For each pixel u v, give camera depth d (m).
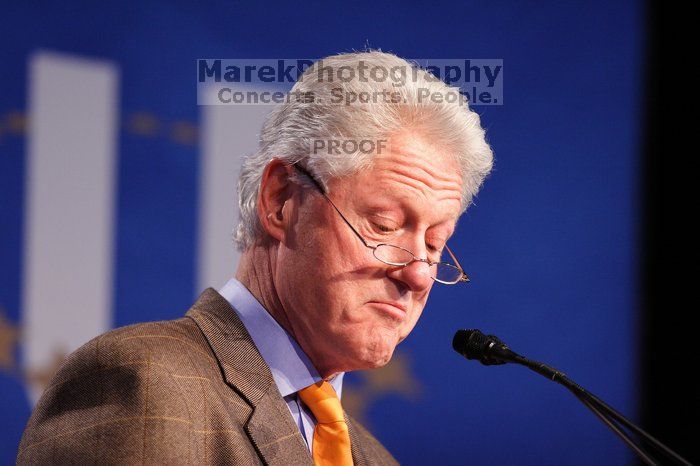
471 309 11.00
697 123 12.06
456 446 10.80
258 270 5.14
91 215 9.34
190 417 4.25
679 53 12.07
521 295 11.25
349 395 10.43
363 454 5.71
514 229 11.28
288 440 4.67
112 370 4.28
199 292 9.73
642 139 11.95
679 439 11.83
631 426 4.43
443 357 10.82
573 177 11.61
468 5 11.24
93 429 4.08
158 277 9.58
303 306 4.90
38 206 9.12
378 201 4.76
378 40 10.82
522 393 11.14
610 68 11.88
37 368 9.02
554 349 11.40
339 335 4.87
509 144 11.34
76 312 9.21
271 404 4.74
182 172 9.75
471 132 5.03
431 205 4.82
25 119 9.16
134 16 9.71
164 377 4.30
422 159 4.80
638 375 11.78
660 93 12.05
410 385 10.66
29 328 9.01
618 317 11.72
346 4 10.71
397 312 4.89
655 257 11.93
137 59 9.69
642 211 11.90
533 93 11.50
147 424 4.09
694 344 11.89
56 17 9.38
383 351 4.91
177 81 9.84
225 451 4.34
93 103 9.45
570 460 11.28
